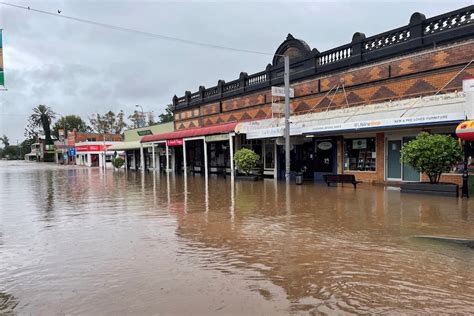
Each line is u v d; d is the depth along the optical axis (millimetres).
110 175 35531
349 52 20078
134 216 10484
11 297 4656
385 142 18078
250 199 13688
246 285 4895
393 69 17719
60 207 12820
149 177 30266
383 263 5734
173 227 8766
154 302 4391
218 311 4113
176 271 5508
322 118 20062
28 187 22250
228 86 30656
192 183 22328
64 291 4812
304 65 22906
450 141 12914
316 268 5551
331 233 7801
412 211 10148
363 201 12352
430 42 16203
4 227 9250
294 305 4242
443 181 15367
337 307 4176
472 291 4590
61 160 95750
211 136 27109
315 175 21844
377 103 18281
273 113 24969
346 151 20094
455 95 14375
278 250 6574
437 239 7125
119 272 5512
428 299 4359
